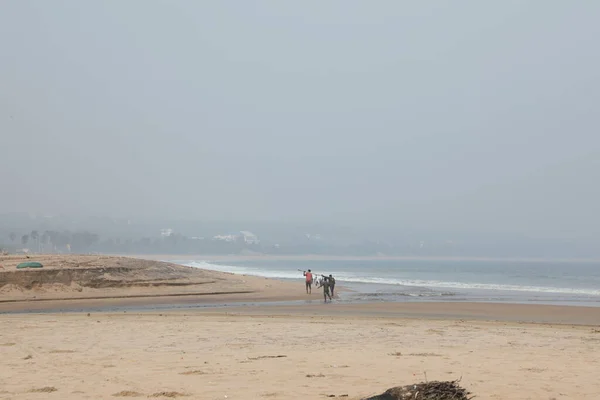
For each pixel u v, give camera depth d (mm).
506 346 15773
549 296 46344
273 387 9812
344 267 188125
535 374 11219
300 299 39062
